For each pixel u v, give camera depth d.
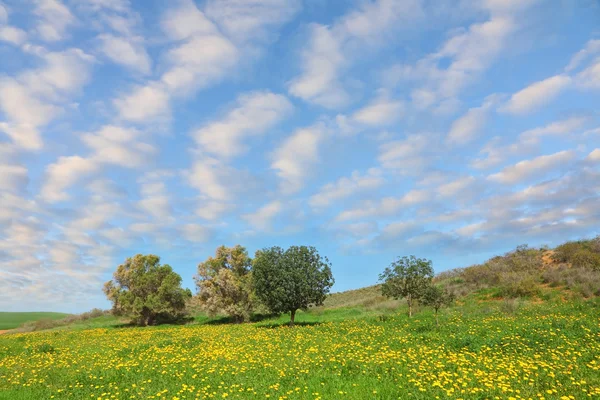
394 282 30.11
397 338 19.95
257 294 34.59
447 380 11.82
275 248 35.22
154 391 12.77
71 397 12.57
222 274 50.44
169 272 57.44
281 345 20.17
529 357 14.73
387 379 12.55
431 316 29.06
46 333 39.19
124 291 55.28
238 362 16.19
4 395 12.91
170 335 31.06
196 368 15.65
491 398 10.64
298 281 32.50
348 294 67.12
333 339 21.30
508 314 26.97
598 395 10.44
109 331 41.72
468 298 35.03
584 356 14.56
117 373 15.41
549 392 10.80
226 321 53.72
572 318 23.16
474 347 16.70
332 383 12.28
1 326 71.88
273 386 12.30
